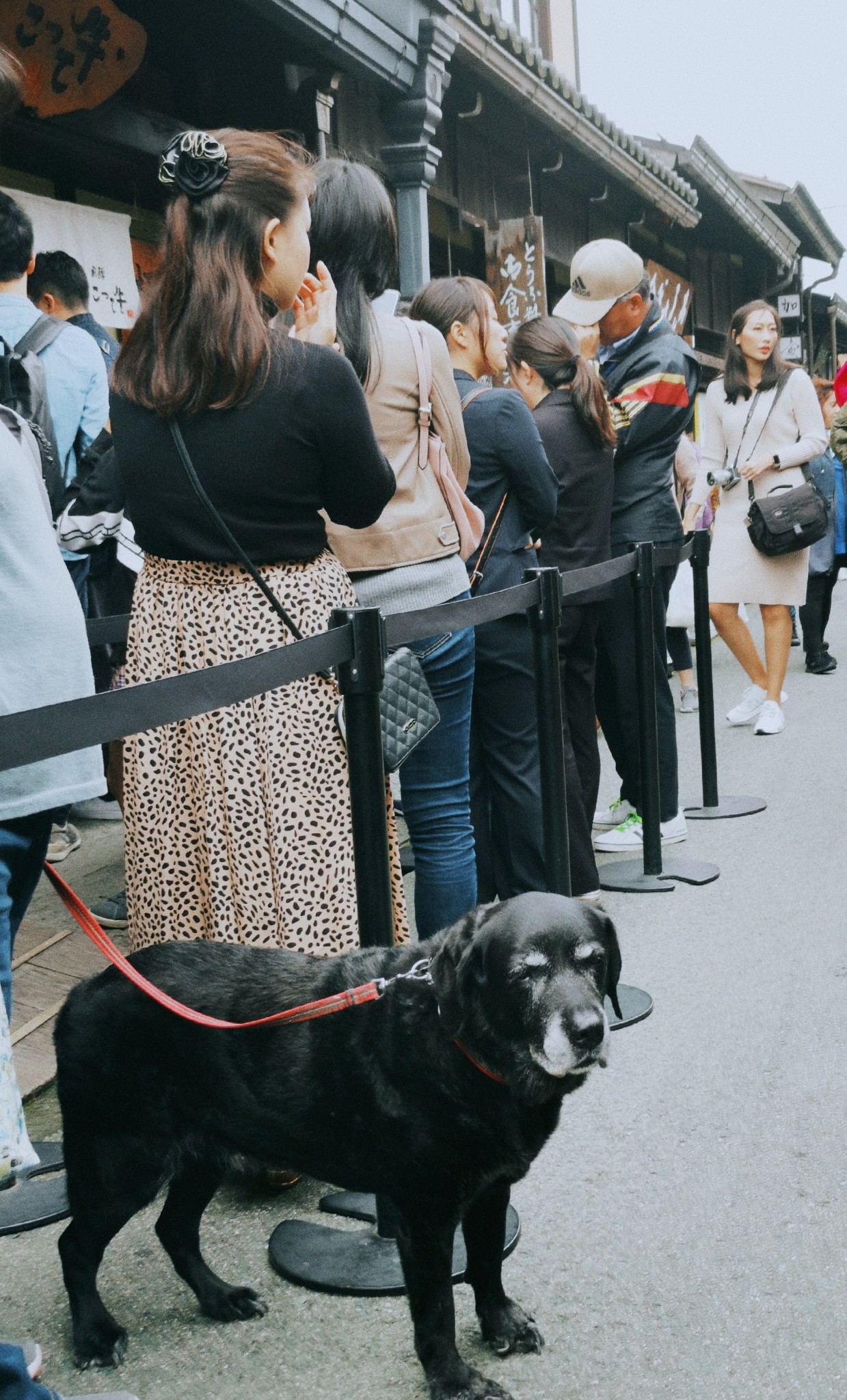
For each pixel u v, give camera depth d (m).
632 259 5.14
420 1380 2.22
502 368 4.07
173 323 2.52
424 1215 2.13
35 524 2.29
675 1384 2.17
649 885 4.74
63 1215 2.77
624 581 4.96
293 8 5.86
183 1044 2.27
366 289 3.08
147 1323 2.41
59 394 4.44
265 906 2.65
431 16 7.10
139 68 6.65
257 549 2.58
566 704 4.43
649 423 5.18
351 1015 2.18
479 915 2.11
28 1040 3.53
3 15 5.24
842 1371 2.17
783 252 17.41
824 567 8.94
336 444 2.58
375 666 2.47
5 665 2.22
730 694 8.55
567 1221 2.66
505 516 3.94
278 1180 2.84
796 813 5.67
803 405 7.08
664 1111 3.09
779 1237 2.56
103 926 4.41
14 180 5.93
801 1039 3.43
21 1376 1.84
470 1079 2.06
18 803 2.20
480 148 9.86
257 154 2.54
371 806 2.51
